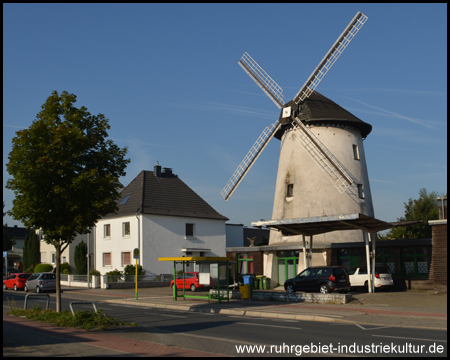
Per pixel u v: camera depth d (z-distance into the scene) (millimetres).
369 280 24484
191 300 25156
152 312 19734
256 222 25281
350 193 30875
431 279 25688
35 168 14719
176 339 11891
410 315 16562
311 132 31953
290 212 31797
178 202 45719
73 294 32031
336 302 20766
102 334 12586
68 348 10461
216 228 47594
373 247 24859
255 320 16453
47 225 15648
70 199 15164
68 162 15047
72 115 15906
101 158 16219
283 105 33594
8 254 72875
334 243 29062
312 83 32875
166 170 48125
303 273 24953
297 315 17125
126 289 35969
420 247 26750
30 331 12945
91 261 48062
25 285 35344
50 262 55344
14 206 15375
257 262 32906
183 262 25438
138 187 45156
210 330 13703
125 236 42875
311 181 31219
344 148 31703
